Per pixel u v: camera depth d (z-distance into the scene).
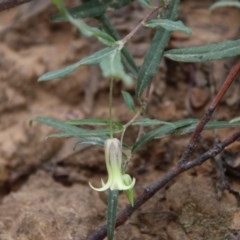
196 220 0.32
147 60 0.28
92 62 0.24
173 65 0.39
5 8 0.29
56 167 0.39
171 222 0.32
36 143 0.41
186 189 0.33
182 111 0.38
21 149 0.41
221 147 0.28
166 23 0.26
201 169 0.33
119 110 0.40
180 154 0.36
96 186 0.37
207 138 0.35
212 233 0.31
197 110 0.38
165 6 0.28
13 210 0.34
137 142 0.28
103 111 0.41
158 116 0.38
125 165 0.28
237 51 0.27
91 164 0.38
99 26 0.36
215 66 0.38
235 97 0.36
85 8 0.30
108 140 0.26
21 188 0.38
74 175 0.38
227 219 0.31
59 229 0.32
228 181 0.33
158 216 0.33
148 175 0.36
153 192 0.28
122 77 0.21
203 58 0.27
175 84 0.39
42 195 0.35
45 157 0.40
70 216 0.33
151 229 0.32
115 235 0.32
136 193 0.35
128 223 0.33
